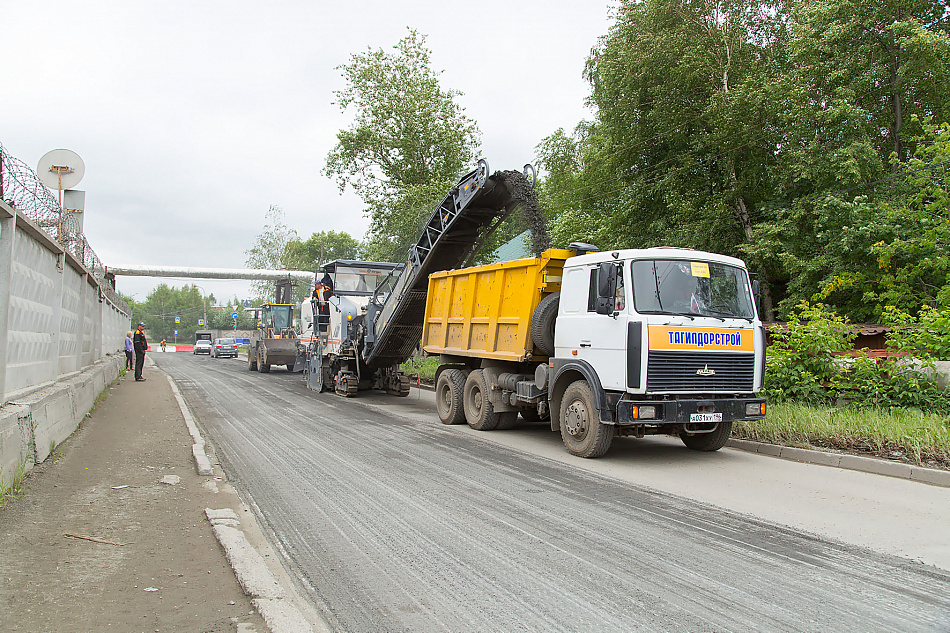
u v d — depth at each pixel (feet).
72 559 13.89
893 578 14.02
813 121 51.24
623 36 62.75
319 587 13.32
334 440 32.19
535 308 32.30
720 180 58.95
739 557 15.30
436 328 42.80
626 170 64.28
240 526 17.30
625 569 14.46
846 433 28.48
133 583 12.71
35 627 10.54
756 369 27.91
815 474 24.79
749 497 21.16
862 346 43.96
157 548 14.90
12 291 21.54
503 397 35.27
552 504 20.11
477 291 37.83
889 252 41.52
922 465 24.27
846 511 19.47
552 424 30.35
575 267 29.76
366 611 12.12
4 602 11.51
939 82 48.55
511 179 37.93
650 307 26.05
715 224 55.36
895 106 51.49
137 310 394.32
